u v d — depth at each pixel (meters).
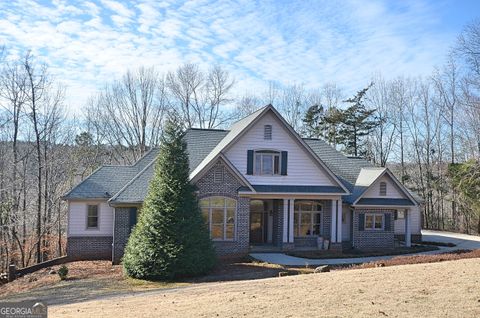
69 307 13.67
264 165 27.69
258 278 19.45
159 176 21.02
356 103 60.41
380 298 11.44
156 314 11.36
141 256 20.08
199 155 29.73
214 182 25.78
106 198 27.25
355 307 10.70
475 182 44.06
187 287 17.03
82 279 21.00
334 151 35.91
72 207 27.20
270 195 27.17
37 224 36.72
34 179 40.22
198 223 20.95
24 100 37.97
